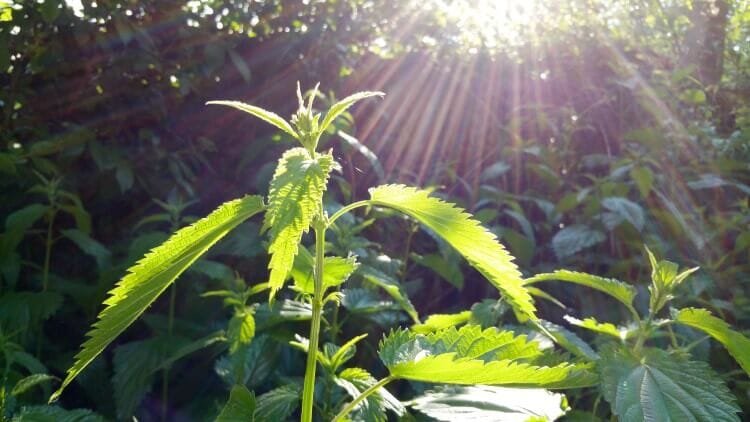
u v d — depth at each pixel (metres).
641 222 3.26
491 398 1.46
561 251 3.33
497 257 1.23
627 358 1.58
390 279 2.26
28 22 3.26
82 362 1.17
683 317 1.68
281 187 1.07
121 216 3.47
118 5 3.38
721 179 3.77
